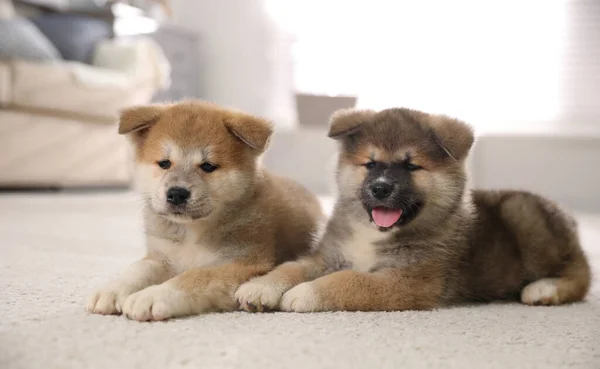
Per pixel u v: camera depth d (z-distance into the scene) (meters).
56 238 1.12
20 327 0.59
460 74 2.33
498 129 2.24
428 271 0.74
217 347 0.55
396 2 2.42
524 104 2.23
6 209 1.50
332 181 0.83
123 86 2.06
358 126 0.79
